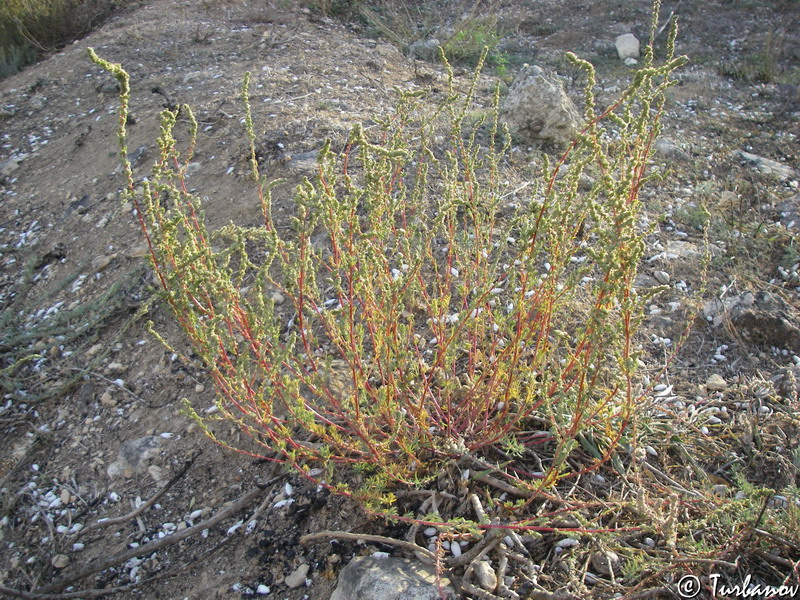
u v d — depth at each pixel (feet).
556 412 2.21
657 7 2.33
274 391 2.08
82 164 4.44
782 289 3.17
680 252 3.37
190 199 2.33
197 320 2.11
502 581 2.03
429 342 2.74
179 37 6.06
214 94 4.66
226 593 2.22
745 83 5.54
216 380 2.27
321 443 2.46
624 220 1.72
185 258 2.02
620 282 1.83
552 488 2.18
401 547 2.17
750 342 2.88
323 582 2.17
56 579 2.39
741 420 2.50
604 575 2.08
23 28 6.76
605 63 5.89
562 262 2.13
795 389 2.60
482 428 2.40
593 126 2.01
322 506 2.35
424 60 5.77
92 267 3.59
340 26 6.48
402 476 2.24
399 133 2.65
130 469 2.66
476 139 4.00
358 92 4.66
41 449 2.84
